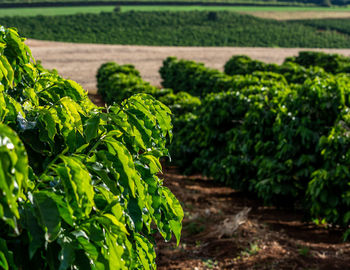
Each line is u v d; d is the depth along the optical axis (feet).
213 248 15.29
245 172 21.72
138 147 6.07
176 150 26.58
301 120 18.66
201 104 26.00
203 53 114.11
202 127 24.68
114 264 4.75
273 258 14.42
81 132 5.30
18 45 6.23
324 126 18.79
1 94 4.68
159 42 193.88
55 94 6.33
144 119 6.21
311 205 17.30
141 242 5.70
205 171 24.07
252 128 20.93
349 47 201.05
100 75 56.49
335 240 16.57
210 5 278.87
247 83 28.17
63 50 108.47
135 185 5.35
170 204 6.04
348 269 13.74
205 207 19.48
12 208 3.40
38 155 5.33
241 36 210.79
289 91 21.93
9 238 4.28
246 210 17.69
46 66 78.69
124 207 5.25
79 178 4.20
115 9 229.86
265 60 100.99
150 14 230.48
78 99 6.50
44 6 232.53
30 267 4.39
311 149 18.75
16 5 223.30
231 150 22.09
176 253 14.78
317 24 240.53
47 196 4.19
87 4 244.42
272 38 208.85
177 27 219.20
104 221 4.61
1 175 3.28
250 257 14.58
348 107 19.06
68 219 4.35
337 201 16.06
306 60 66.18
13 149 3.26
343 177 15.84
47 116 5.08
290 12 276.00
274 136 19.94
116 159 5.13
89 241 4.71
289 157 18.92
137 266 5.75
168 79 60.08
